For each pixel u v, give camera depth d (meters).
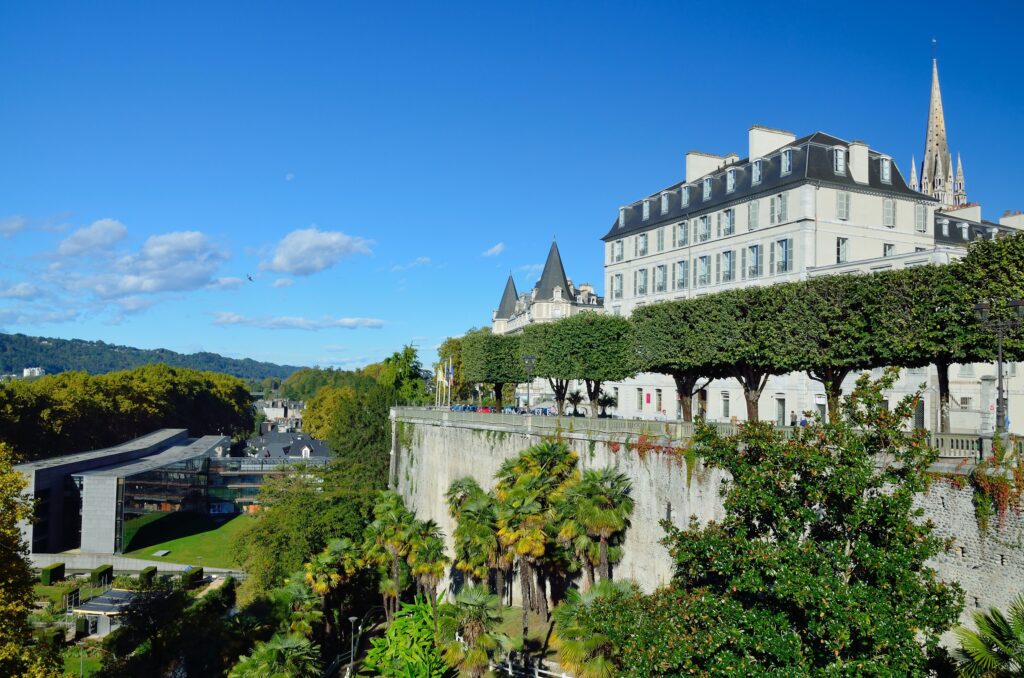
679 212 74.50
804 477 20.17
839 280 38.22
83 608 60.47
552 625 39.44
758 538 20.61
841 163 61.47
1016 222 79.75
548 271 136.00
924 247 64.75
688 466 34.22
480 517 37.69
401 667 38.38
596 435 42.38
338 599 48.97
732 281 67.38
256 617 50.41
